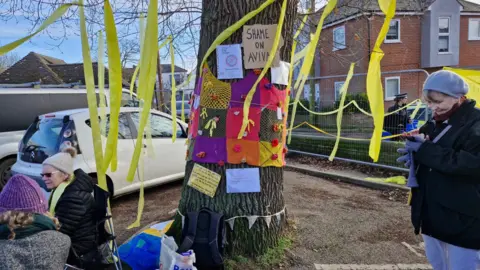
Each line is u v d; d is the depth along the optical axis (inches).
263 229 124.0
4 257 70.5
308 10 210.2
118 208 201.2
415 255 129.6
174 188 241.9
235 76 117.3
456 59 781.3
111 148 75.7
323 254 128.7
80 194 101.9
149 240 123.8
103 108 106.3
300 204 188.4
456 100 81.4
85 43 73.5
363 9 221.9
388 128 283.0
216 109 119.0
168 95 554.3
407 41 752.3
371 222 160.4
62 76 856.3
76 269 92.4
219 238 114.2
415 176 89.9
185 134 249.4
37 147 187.8
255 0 116.0
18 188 76.0
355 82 436.5
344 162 305.3
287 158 357.1
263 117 119.6
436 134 86.4
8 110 251.8
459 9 768.9
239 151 119.0
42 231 76.0
